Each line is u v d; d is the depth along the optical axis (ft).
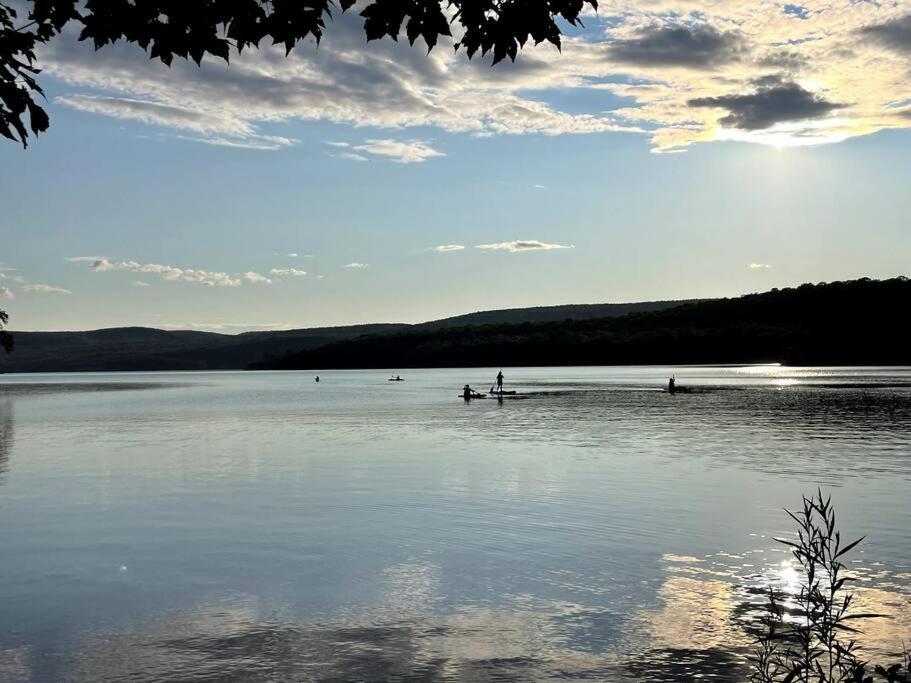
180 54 17.79
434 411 185.78
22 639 33.01
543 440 112.98
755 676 26.99
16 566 44.83
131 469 86.94
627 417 155.84
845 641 31.48
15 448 111.14
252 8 17.65
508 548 47.98
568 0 18.33
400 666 29.86
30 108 17.24
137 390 377.71
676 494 66.03
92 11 17.07
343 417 171.01
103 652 31.45
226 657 30.86
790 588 38.91
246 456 98.48
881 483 70.79
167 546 49.47
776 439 110.42
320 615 35.88
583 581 40.70
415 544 49.34
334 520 57.21
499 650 31.35
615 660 30.17
